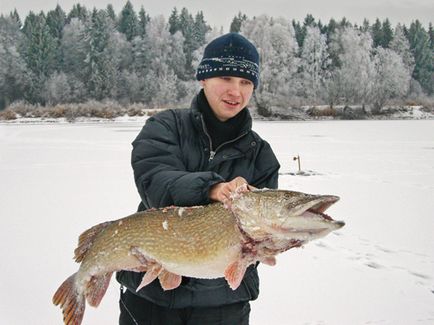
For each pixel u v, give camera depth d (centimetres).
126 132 2997
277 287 479
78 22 7550
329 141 2291
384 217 766
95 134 2798
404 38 8012
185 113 258
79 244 249
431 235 659
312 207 198
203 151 250
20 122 4600
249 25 5994
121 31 8594
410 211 810
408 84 6738
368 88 5641
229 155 252
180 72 7788
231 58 246
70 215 766
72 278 247
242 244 204
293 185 1080
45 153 1731
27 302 434
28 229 675
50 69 7281
